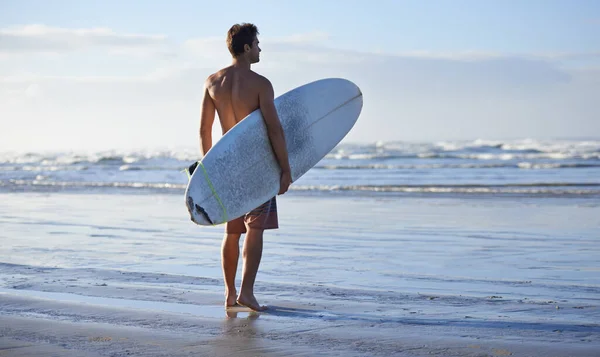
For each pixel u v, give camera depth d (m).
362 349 3.05
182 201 14.77
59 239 8.14
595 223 9.54
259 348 3.08
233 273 4.20
